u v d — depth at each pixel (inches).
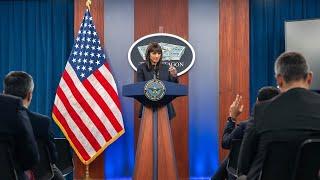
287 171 75.5
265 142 77.5
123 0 221.3
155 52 175.2
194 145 219.9
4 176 86.4
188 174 219.1
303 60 81.0
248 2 221.1
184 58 219.6
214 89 220.7
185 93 142.8
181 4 222.4
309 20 215.5
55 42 224.8
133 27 221.3
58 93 209.3
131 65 218.2
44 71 224.7
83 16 218.4
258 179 79.8
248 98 218.7
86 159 208.8
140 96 141.7
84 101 209.0
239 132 135.2
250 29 227.0
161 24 221.8
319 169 74.2
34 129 106.0
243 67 219.8
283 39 227.0
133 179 142.9
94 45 213.5
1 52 224.5
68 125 208.2
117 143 219.6
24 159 92.3
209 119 220.4
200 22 221.9
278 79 82.5
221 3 221.5
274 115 77.8
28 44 225.1
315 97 78.2
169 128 143.3
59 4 225.6
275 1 227.8
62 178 128.3
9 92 103.3
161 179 141.1
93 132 209.0
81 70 210.4
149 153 141.7
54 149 112.4
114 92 211.5
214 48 221.3
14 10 225.1
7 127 87.2
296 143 74.4
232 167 126.3
